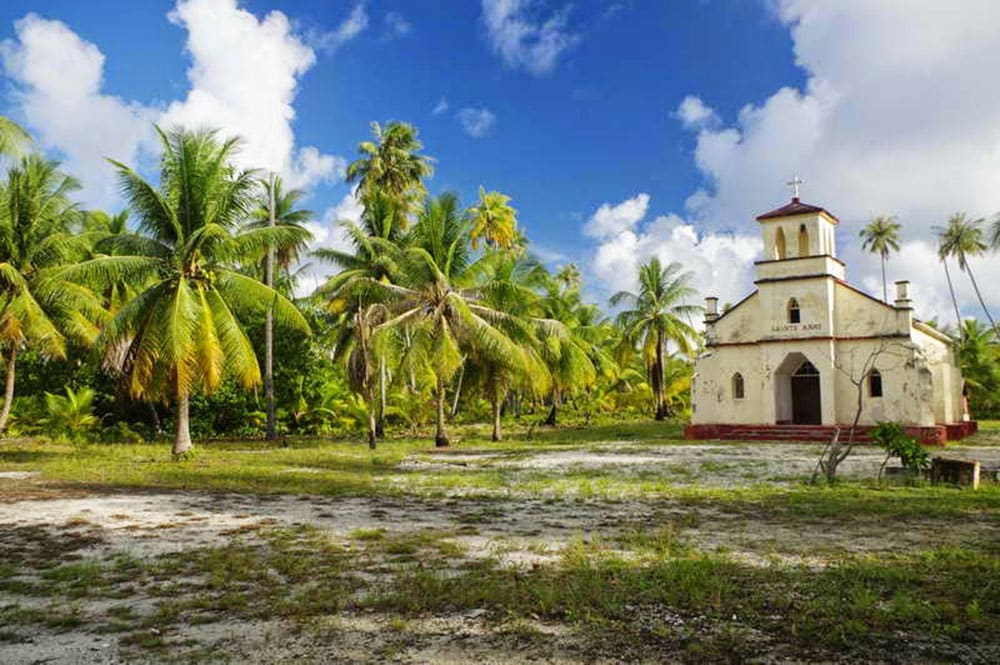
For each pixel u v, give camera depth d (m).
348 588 6.80
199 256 20.72
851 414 28.34
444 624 5.74
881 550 8.27
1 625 5.81
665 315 45.53
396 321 25.72
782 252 31.44
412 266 26.38
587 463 19.86
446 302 26.34
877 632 5.40
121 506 12.09
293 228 21.38
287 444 28.69
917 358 27.12
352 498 13.20
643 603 6.19
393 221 34.72
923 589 6.50
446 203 27.61
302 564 7.73
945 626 5.48
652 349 46.19
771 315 29.80
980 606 5.98
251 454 23.11
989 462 19.30
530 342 27.95
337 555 8.23
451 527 10.05
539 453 23.75
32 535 9.54
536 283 30.20
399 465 19.81
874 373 28.08
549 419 44.09
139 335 20.28
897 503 11.91
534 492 13.89
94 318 26.39
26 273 24.48
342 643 5.33
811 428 28.11
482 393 31.98
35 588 6.89
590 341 46.41
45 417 31.77
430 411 40.22
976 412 50.66
